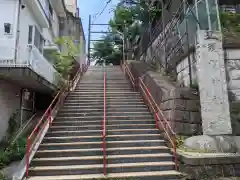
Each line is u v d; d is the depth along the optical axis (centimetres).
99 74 1691
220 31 830
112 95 1192
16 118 1032
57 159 691
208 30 823
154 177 630
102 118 955
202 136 739
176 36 1164
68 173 649
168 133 793
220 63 800
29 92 1182
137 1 1770
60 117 958
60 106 1042
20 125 1061
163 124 840
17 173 634
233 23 986
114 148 757
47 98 1316
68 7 2703
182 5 1186
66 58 1467
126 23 2289
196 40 838
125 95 1194
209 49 805
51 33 1783
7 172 664
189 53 944
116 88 1315
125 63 1755
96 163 694
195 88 870
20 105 1091
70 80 1405
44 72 1029
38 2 1165
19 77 894
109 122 925
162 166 677
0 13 959
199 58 805
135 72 1448
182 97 817
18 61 888
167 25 1406
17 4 979
